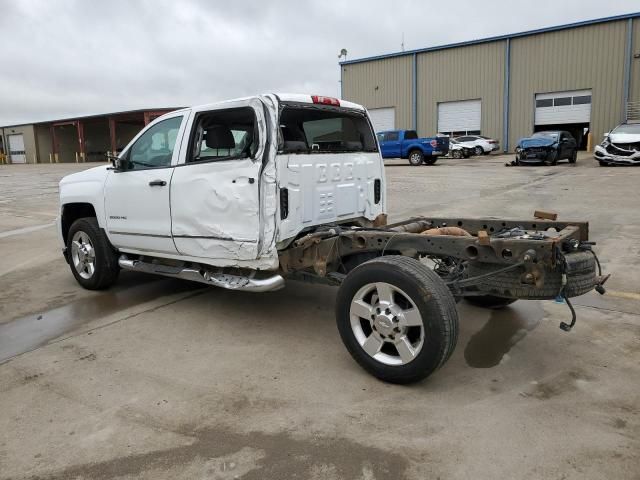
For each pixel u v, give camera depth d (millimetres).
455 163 26844
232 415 3285
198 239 4758
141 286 6242
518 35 32875
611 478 2615
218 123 4879
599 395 3436
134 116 48469
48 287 6320
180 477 2701
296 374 3840
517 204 11547
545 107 33094
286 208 4355
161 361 4113
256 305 5438
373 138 5445
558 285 3566
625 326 4598
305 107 4574
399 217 10430
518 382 3648
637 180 15141
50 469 2791
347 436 3027
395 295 3619
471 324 4773
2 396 3600
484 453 2838
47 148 58750
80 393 3619
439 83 36406
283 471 2727
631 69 30047
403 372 3537
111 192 5531
